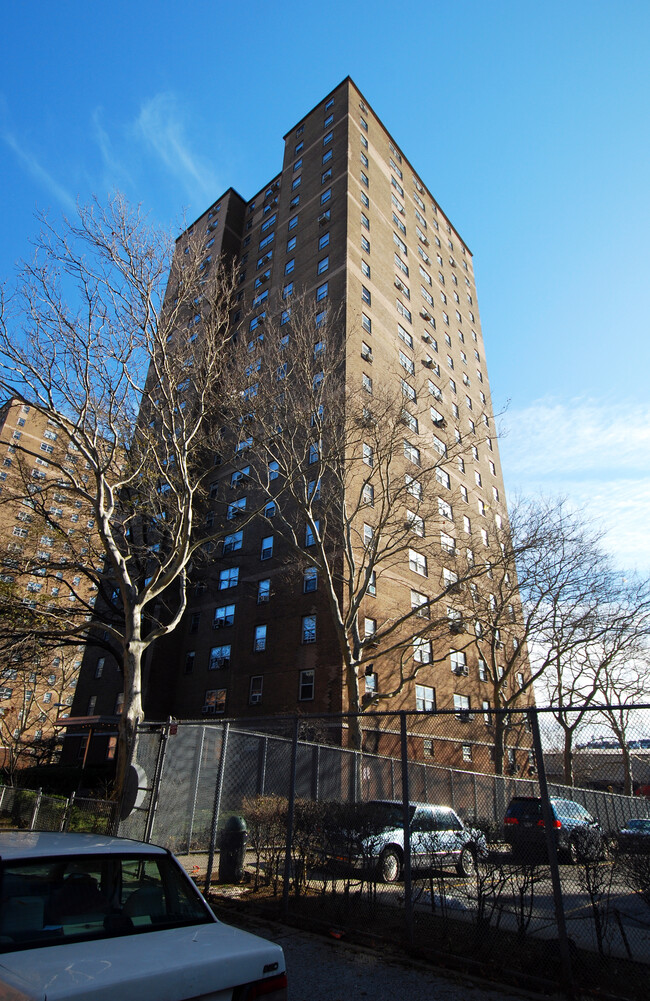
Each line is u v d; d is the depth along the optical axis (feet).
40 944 10.55
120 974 9.73
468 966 19.80
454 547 98.17
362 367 108.06
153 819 33.65
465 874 29.25
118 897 12.44
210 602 110.22
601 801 24.58
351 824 27.14
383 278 130.52
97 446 51.47
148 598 46.32
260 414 65.62
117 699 116.98
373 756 47.75
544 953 19.89
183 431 52.39
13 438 192.54
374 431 73.41
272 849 30.09
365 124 151.94
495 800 48.24
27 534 75.56
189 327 55.31
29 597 69.92
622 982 18.30
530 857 22.63
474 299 179.22
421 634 66.23
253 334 126.41
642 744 26.76
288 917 25.21
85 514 70.69
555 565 80.64
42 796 48.60
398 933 23.32
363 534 91.71
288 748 52.80
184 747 40.27
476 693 105.19
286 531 100.32
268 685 91.30
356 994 17.48
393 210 148.87
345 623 64.08
